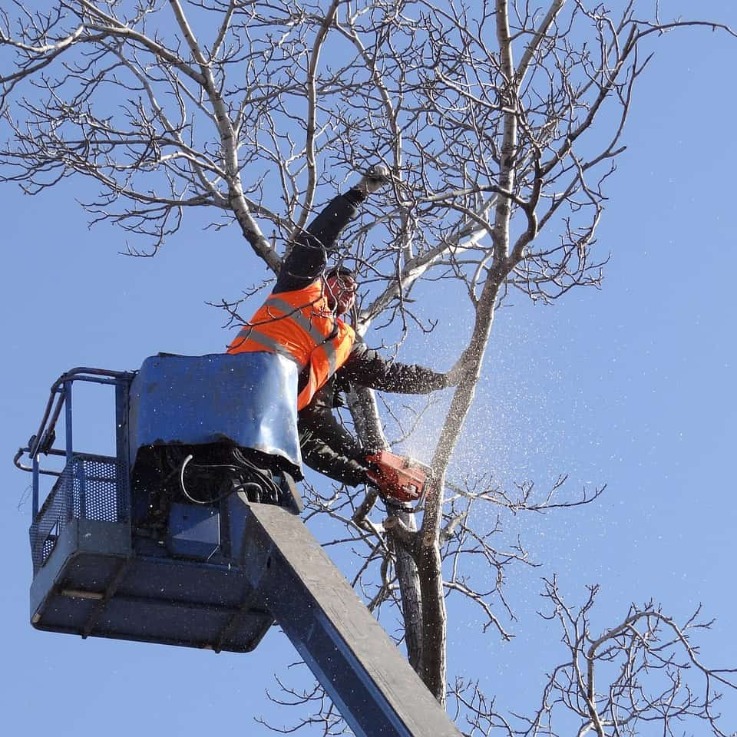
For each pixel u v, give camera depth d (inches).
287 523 382.9
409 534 467.2
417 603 500.7
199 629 438.3
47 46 486.3
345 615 349.4
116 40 542.0
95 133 524.1
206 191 534.6
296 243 430.6
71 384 421.1
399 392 457.1
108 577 406.3
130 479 408.2
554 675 520.4
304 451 448.5
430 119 459.5
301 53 551.5
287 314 421.4
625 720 516.1
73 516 402.3
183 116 551.8
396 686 330.6
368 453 451.5
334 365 436.8
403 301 442.0
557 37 438.0
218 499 397.4
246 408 405.7
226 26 528.4
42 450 444.5
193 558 402.3
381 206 454.3
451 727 322.7
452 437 450.9
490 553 529.3
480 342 440.1
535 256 457.4
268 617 432.5
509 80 428.1
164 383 407.2
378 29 470.0
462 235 547.5
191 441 399.5
